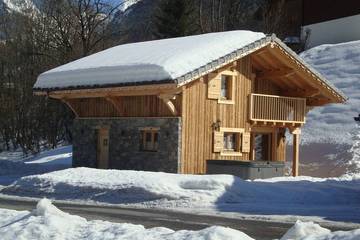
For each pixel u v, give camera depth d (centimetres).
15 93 5384
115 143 2820
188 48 2606
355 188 2109
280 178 2439
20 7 5744
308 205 1838
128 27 6100
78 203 1931
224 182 1967
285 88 3028
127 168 2747
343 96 2964
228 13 5775
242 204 1850
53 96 3023
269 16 5378
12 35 5759
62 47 5241
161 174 2152
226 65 2650
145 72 2489
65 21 5247
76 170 2352
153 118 2639
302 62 2822
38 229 1080
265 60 2861
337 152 3216
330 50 4819
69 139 5234
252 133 2897
